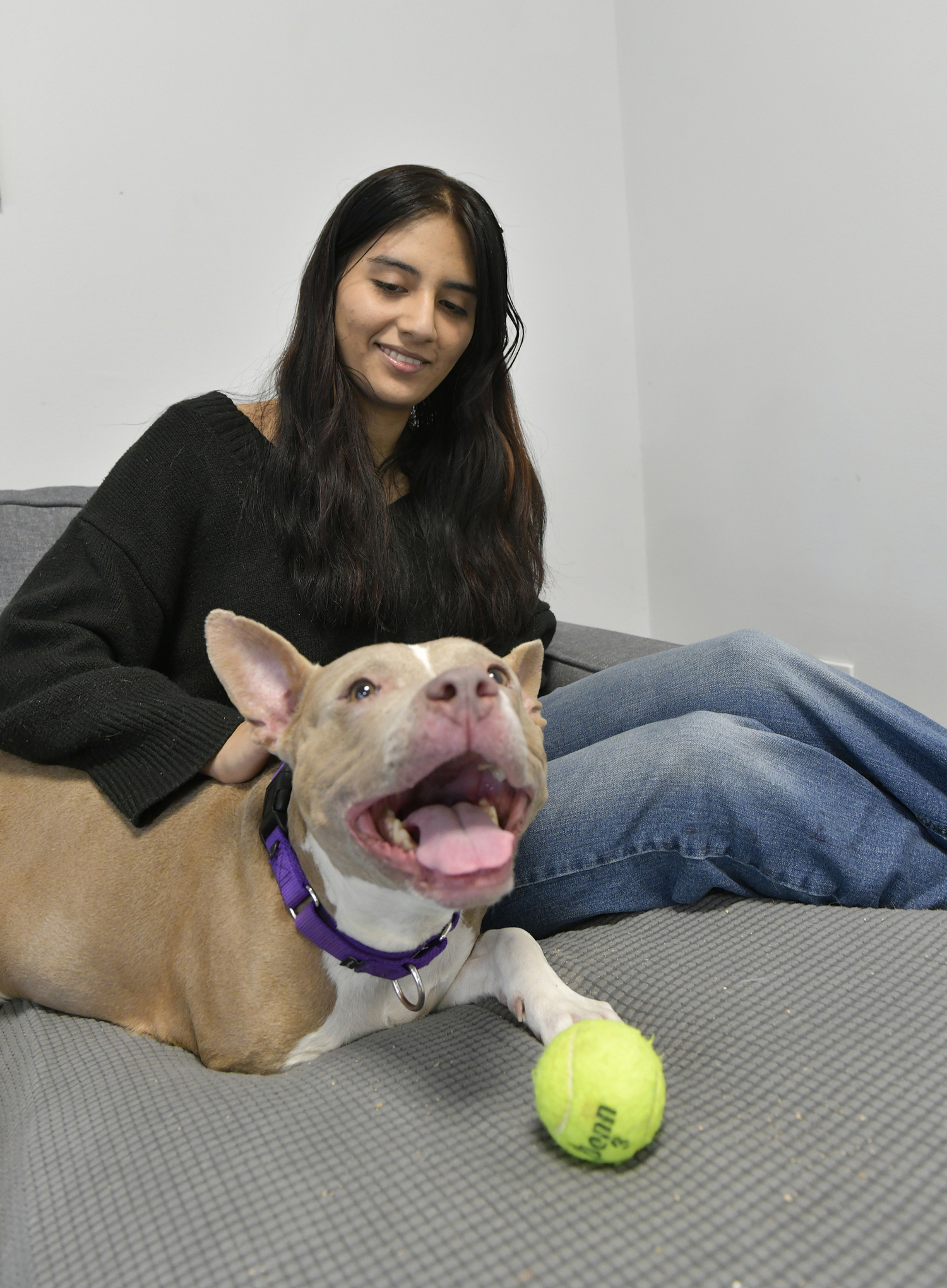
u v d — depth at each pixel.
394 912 1.26
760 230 3.17
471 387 2.01
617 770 1.61
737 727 1.58
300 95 2.93
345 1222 0.97
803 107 2.95
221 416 1.84
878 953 1.38
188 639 1.81
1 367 2.55
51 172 2.57
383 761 1.07
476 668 1.14
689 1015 1.31
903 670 2.91
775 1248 0.90
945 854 1.59
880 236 2.77
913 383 2.74
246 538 1.80
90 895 1.53
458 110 3.27
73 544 1.72
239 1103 1.19
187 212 2.76
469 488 2.02
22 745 1.58
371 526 1.81
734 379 3.37
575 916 1.66
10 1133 1.28
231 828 1.48
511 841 1.10
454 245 1.81
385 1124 1.13
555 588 3.70
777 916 1.53
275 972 1.33
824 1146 1.03
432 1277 0.90
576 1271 0.89
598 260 3.68
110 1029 1.51
